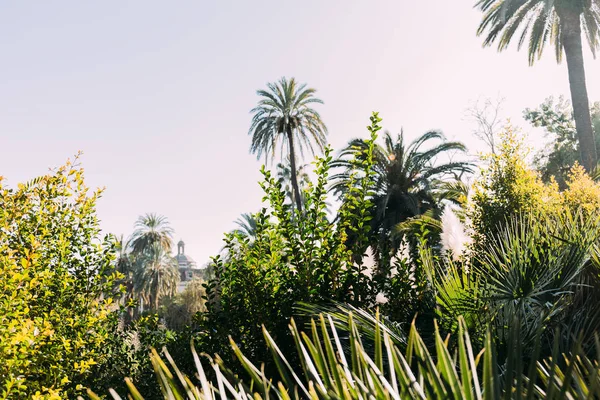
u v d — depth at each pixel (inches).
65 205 200.5
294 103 1269.7
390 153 943.0
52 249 191.3
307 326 182.9
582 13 842.2
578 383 42.4
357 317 145.6
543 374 52.6
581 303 152.8
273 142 1290.6
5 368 143.3
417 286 208.1
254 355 197.5
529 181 346.6
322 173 223.5
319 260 218.1
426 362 44.6
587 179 329.4
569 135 1392.7
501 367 107.0
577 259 148.7
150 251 2039.9
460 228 228.8
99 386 193.5
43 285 179.6
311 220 220.4
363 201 224.2
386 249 225.5
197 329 209.0
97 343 190.5
